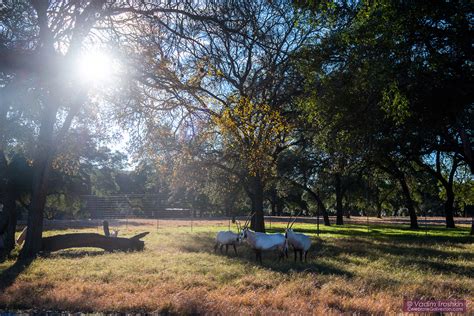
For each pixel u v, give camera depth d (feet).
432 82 44.62
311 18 43.88
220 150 86.17
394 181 161.58
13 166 80.33
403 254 60.44
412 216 146.72
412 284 35.60
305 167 135.74
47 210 186.80
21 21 37.06
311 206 235.81
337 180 163.53
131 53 40.93
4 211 68.39
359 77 44.45
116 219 155.74
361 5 45.39
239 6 39.06
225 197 141.90
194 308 26.81
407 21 42.24
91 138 66.13
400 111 45.29
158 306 27.81
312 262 50.31
